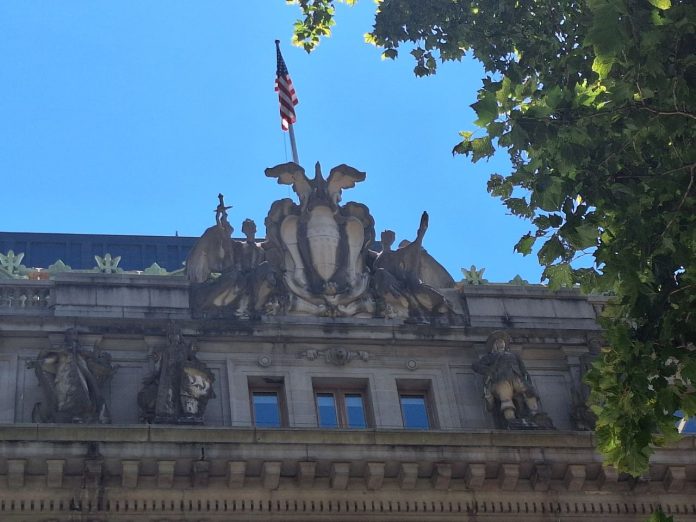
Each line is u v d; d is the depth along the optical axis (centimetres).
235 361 4522
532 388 4550
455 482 4256
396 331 4672
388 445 4197
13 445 3950
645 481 4359
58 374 4259
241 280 4638
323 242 4766
